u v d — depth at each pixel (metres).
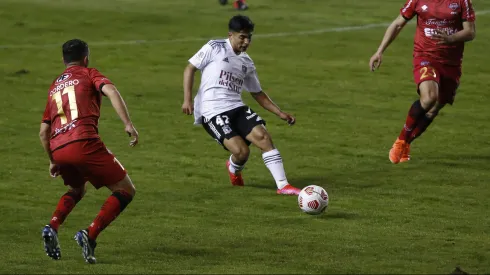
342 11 62.62
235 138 23.42
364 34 54.72
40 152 29.64
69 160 16.83
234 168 24.27
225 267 16.33
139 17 58.75
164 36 53.91
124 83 42.81
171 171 26.91
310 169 27.25
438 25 25.92
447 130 33.62
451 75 26.31
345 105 38.31
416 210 21.83
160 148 30.36
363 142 31.47
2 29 54.38
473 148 30.53
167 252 17.77
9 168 27.17
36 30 54.56
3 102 38.22
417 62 26.38
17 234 19.83
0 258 17.41
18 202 23.08
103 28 55.59
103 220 16.78
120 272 16.05
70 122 16.95
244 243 18.48
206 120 23.70
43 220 21.19
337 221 20.61
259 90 23.88
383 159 28.70
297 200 22.98
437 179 25.55
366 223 20.41
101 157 16.95
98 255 17.58
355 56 48.88
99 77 17.12
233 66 23.41
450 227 19.97
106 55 48.78
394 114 36.69
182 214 21.59
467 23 25.50
